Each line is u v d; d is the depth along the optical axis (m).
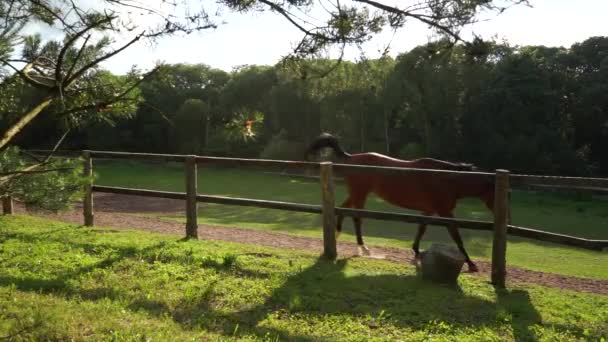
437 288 5.44
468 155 27.78
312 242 8.12
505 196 5.66
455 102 25.83
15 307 4.47
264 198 17.23
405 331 4.36
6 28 2.88
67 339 3.88
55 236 7.60
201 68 35.91
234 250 6.88
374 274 5.92
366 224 11.96
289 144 29.72
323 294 5.19
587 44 31.36
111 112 3.32
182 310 4.82
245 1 3.05
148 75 3.25
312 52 3.13
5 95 3.22
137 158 7.99
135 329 4.15
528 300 5.24
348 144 30.00
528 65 27.58
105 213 11.27
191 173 7.60
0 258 6.29
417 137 30.42
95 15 3.02
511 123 27.77
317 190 19.66
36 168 3.76
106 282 5.52
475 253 8.86
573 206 18.33
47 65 3.22
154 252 6.54
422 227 7.00
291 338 4.21
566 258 8.82
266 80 34.50
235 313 4.74
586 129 30.06
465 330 4.38
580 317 4.80
